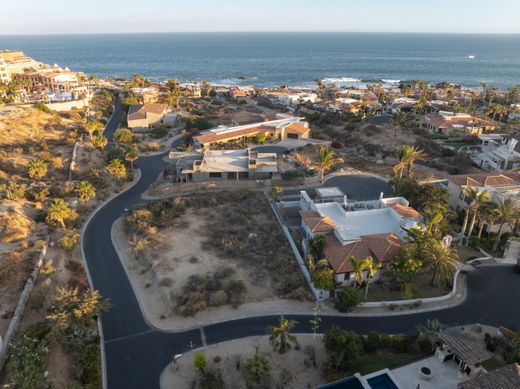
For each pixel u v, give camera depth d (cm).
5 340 4056
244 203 8075
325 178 9400
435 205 6738
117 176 9194
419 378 3866
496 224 6688
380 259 5509
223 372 4112
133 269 5975
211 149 11431
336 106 17775
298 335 4647
